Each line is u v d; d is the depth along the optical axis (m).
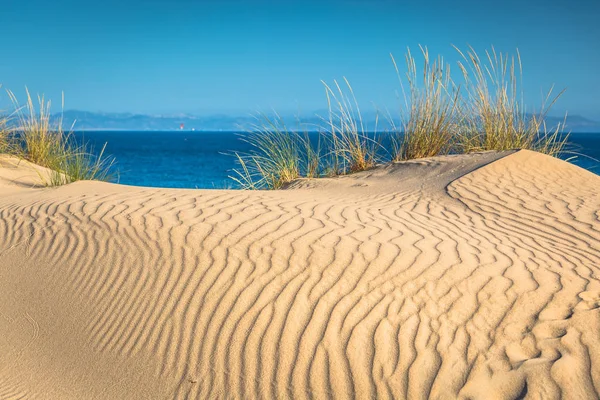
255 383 2.95
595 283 3.59
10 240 4.79
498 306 3.30
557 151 8.95
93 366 3.31
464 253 4.01
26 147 10.79
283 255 3.89
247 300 3.48
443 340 3.04
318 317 3.27
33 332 3.68
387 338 3.08
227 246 4.06
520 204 5.95
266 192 6.23
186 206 5.07
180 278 3.78
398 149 9.36
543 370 2.74
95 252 4.30
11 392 3.17
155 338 3.38
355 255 3.85
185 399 2.96
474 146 9.12
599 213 5.56
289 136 9.33
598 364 2.75
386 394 2.76
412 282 3.53
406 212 5.39
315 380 2.90
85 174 10.14
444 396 2.69
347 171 9.19
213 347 3.22
